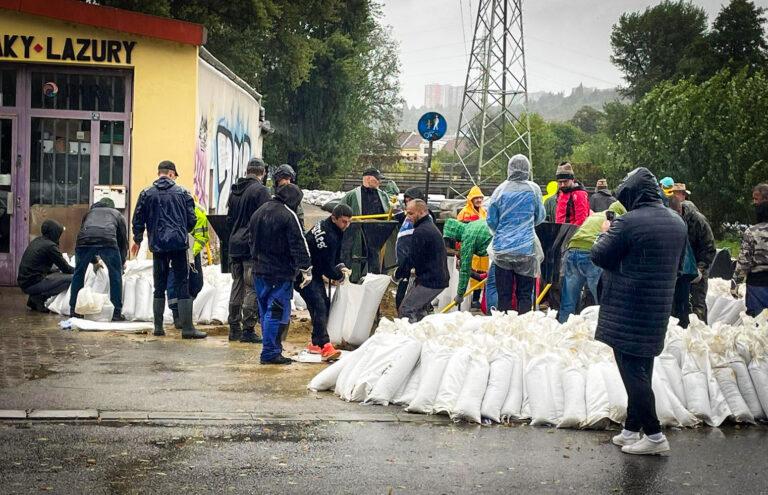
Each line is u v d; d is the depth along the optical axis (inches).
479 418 306.0
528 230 447.8
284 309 396.2
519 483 245.6
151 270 520.1
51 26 634.2
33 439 267.1
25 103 642.8
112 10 635.5
